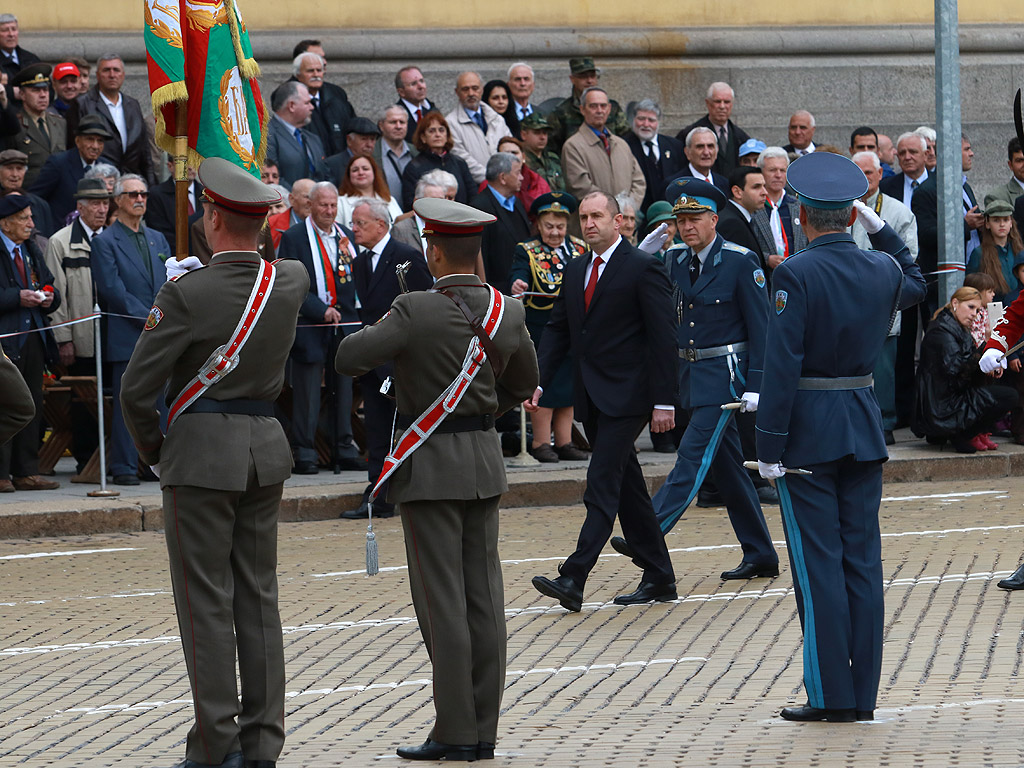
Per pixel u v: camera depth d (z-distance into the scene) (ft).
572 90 155.02
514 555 96.68
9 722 61.72
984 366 82.64
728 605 81.20
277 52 159.22
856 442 58.54
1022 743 54.08
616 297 78.84
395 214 125.90
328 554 97.71
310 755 55.93
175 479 51.26
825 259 59.06
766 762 52.80
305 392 118.83
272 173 124.16
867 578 59.00
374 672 69.10
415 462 54.85
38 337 112.16
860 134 144.77
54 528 104.94
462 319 55.31
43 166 124.88
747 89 171.22
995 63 177.99
